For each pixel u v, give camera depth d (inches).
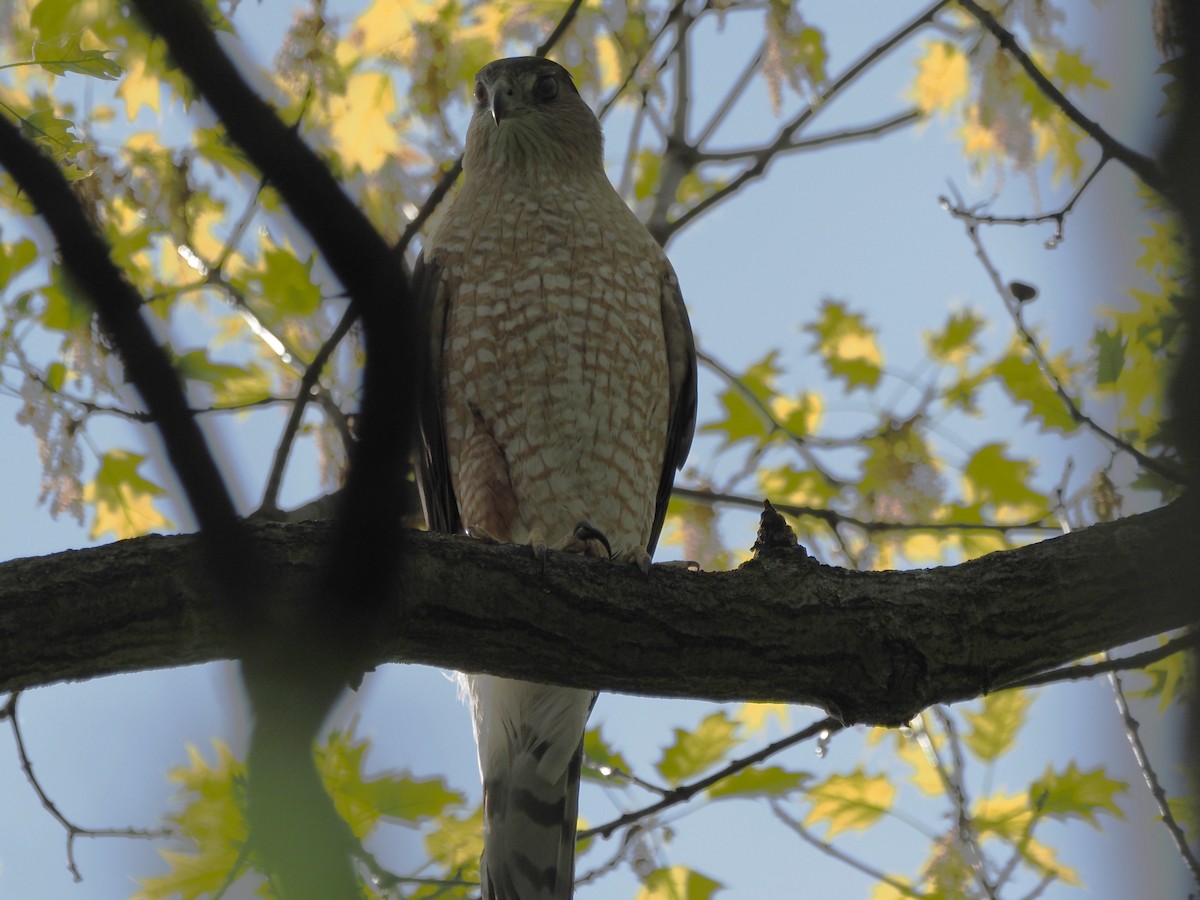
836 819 399.9
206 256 404.5
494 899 350.0
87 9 355.6
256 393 397.7
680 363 387.2
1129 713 306.7
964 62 480.7
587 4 426.0
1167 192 289.7
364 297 201.2
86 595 222.4
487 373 357.1
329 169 194.4
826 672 259.1
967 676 261.0
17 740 289.6
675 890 366.6
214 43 185.3
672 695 264.1
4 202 325.7
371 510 214.4
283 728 218.1
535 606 251.9
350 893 214.4
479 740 366.0
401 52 418.0
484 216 366.3
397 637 246.2
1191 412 269.1
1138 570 261.0
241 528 220.5
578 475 357.7
